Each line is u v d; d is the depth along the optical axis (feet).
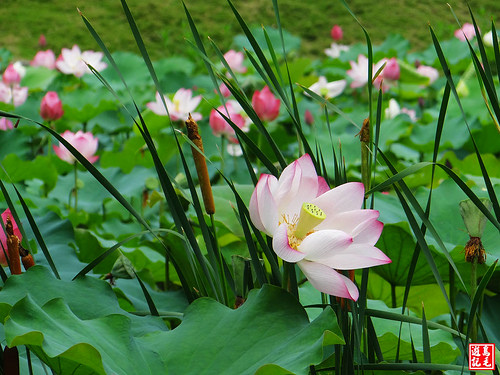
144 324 5.56
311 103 19.79
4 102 15.35
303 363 4.82
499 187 8.27
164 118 14.06
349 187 5.07
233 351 5.08
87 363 4.76
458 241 7.82
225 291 5.67
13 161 12.34
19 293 5.48
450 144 13.98
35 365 5.61
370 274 7.68
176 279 8.33
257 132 14.42
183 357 5.10
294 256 4.86
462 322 7.27
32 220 5.58
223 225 7.84
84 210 12.05
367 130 5.32
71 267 7.00
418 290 7.67
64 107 16.21
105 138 17.15
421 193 8.31
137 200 11.97
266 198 4.90
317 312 6.56
